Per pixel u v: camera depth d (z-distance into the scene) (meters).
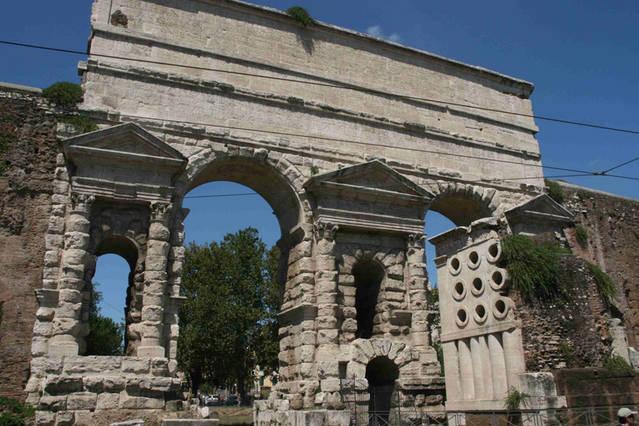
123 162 23.77
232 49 28.44
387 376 27.38
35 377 20.67
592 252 36.28
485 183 33.09
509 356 18.75
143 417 20.89
